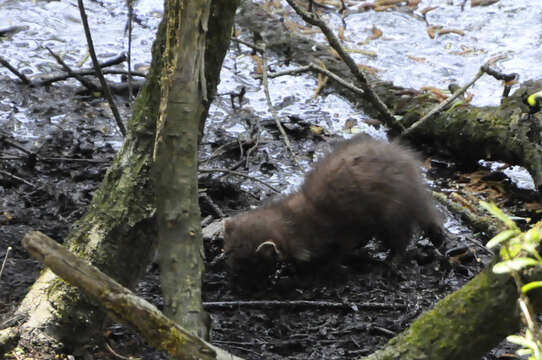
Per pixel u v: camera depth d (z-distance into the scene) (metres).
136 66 15.10
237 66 15.58
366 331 8.95
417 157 11.20
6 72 14.70
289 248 10.04
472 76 14.89
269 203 10.80
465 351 6.34
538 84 12.65
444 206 11.65
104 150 12.50
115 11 17.33
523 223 11.16
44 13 17.00
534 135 12.16
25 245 5.53
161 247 5.93
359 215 10.21
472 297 6.25
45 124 13.23
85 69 14.29
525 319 4.64
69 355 7.46
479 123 12.61
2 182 11.30
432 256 10.47
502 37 16.28
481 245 10.59
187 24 5.72
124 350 8.02
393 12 17.34
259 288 9.92
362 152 10.60
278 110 14.20
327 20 17.02
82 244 7.71
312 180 10.64
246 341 8.70
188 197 5.92
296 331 8.95
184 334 5.43
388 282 10.02
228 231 10.03
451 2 17.78
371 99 12.98
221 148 12.11
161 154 5.90
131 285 7.95
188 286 5.85
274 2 17.67
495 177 12.57
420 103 13.75
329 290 9.90
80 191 11.22
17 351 7.16
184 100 5.82
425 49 15.89
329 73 12.66
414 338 6.50
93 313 7.58
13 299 8.66
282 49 15.98
